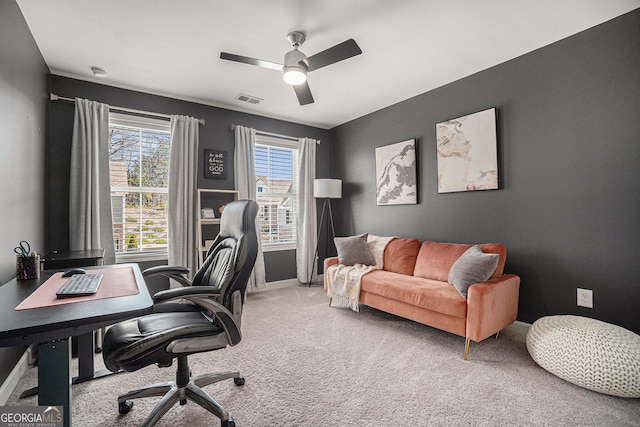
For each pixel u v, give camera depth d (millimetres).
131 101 3283
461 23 2188
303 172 4508
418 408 1645
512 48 2539
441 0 1945
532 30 2285
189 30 2246
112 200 3227
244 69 2861
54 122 2879
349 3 1964
